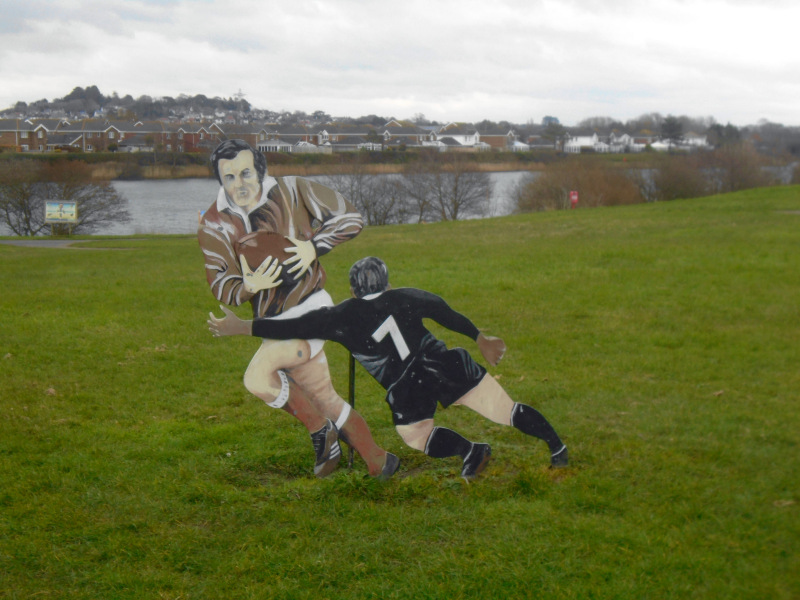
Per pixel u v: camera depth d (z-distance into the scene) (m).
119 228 53.94
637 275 15.55
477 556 4.72
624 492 5.54
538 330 11.25
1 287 17.97
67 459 6.59
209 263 5.91
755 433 6.78
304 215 5.89
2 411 8.03
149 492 5.89
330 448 6.09
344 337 5.90
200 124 100.81
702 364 9.14
